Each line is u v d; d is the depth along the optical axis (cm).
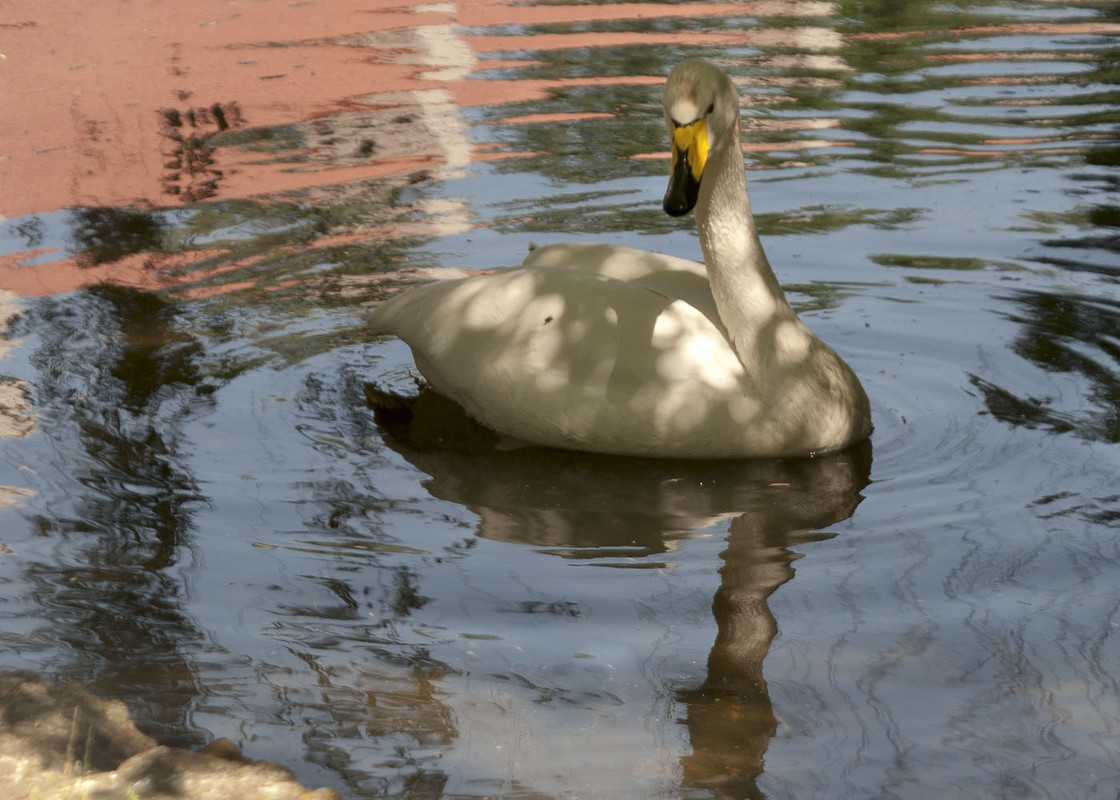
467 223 1468
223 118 1856
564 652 754
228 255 1387
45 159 1694
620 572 844
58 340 1187
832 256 1393
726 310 1020
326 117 1853
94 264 1363
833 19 2386
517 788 641
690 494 955
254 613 791
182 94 1977
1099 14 2372
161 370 1136
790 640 762
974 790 635
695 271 1138
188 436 1026
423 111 1872
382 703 709
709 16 2425
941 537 878
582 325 1025
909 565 844
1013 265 1360
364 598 810
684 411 998
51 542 867
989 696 707
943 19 2375
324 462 995
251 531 890
